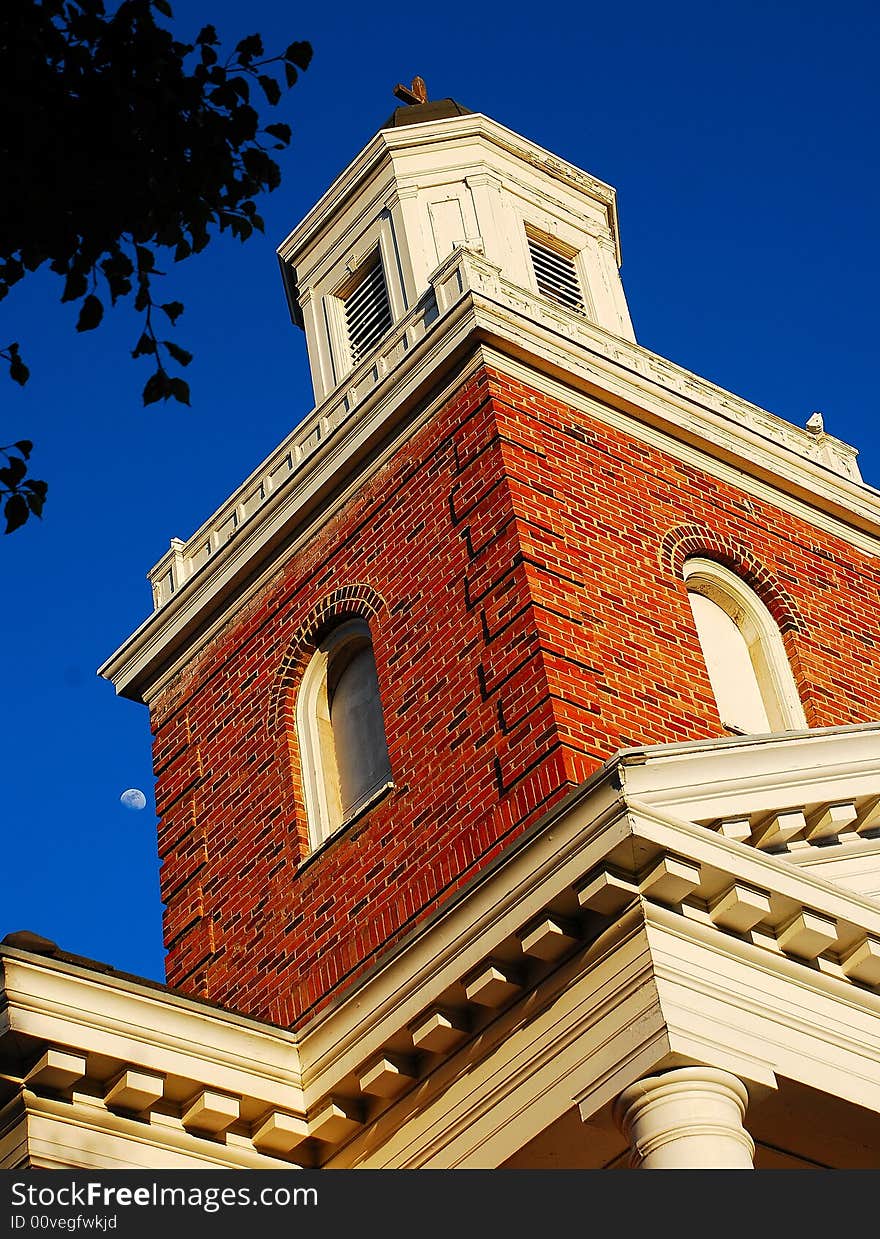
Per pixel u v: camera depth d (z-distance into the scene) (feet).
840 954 46.91
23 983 45.65
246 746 67.62
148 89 31.78
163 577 75.05
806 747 48.21
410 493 64.95
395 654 62.54
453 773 58.18
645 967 43.68
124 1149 46.68
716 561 66.23
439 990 47.03
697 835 44.55
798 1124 45.98
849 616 68.13
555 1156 45.78
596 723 56.49
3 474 32.53
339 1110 48.93
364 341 77.41
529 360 65.31
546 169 80.23
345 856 61.05
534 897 45.21
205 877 66.90
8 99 31.01
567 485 62.85
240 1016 49.16
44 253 31.96
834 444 74.18
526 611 58.23
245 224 33.37
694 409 68.69
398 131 78.59
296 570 68.49
